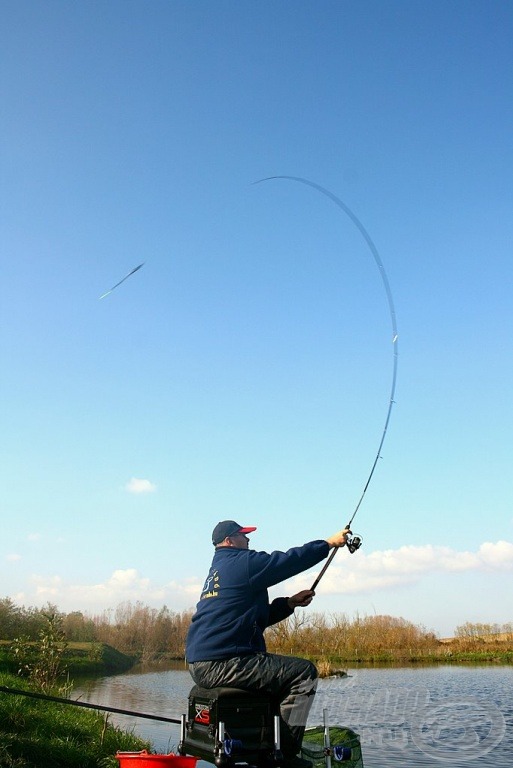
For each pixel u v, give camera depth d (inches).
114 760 377.1
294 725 168.2
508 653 2070.6
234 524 198.4
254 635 177.5
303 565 184.5
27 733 371.2
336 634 2052.2
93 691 1077.1
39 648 685.3
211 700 172.4
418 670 1568.7
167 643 2805.1
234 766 160.6
